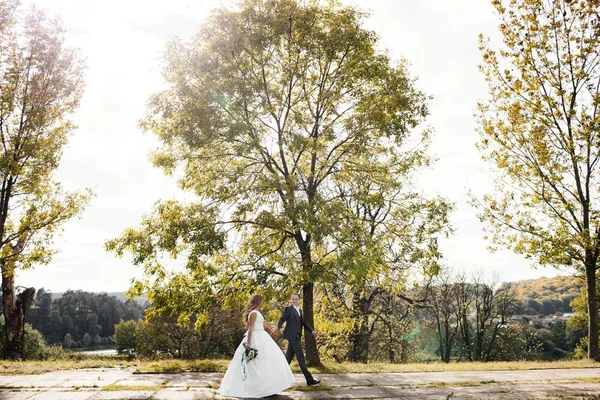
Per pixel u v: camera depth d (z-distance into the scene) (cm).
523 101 1795
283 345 2759
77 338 10206
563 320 6212
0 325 2841
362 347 2608
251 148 1368
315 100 1551
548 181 1755
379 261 1352
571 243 1761
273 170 1496
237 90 1356
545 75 1769
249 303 801
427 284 3338
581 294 4256
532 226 1808
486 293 4019
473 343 4106
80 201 2269
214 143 1498
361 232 1360
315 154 1566
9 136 2045
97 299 11619
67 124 2173
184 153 1533
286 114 1518
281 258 1440
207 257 1405
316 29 1434
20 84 2042
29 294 2323
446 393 845
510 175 1850
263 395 740
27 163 2080
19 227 2194
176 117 1466
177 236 1353
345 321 1747
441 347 3891
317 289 1725
